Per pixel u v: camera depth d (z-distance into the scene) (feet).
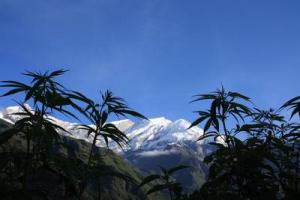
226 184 15.89
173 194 15.65
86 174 13.74
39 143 13.67
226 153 16.61
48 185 12.62
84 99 14.66
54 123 14.76
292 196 14.78
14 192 11.94
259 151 16.03
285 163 16.85
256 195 15.19
